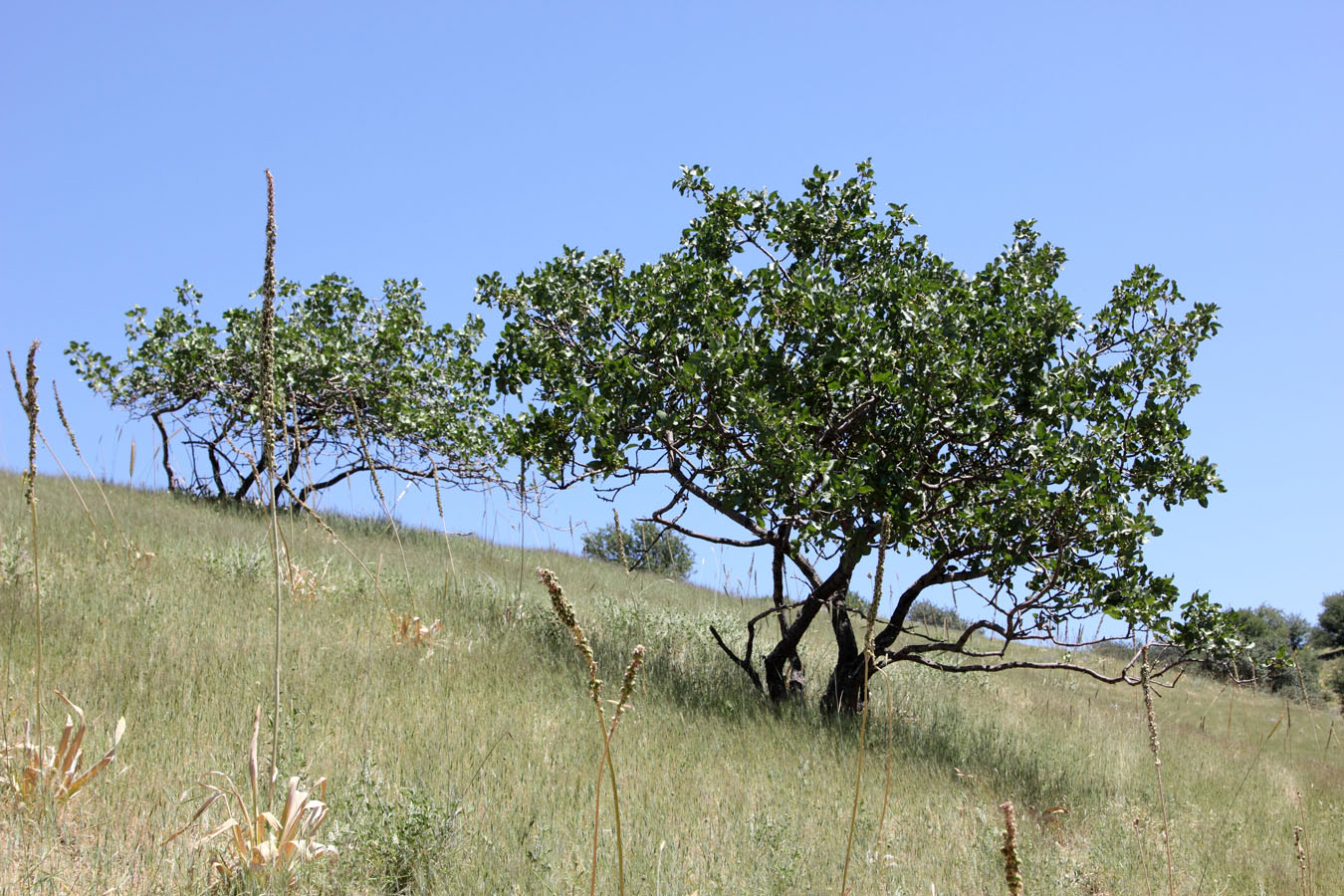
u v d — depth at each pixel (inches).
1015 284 432.8
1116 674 815.1
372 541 695.1
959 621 757.9
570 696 338.3
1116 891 255.6
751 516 395.2
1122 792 386.6
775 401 396.8
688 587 842.2
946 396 380.5
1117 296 438.6
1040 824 307.4
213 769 212.2
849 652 427.5
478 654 368.5
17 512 481.7
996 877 238.8
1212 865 306.7
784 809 251.4
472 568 634.8
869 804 285.9
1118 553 385.4
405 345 874.8
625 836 218.1
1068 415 394.9
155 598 349.1
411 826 186.7
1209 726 679.1
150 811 186.2
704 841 225.3
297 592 397.7
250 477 837.8
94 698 245.6
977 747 420.5
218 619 343.0
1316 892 303.9
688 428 413.4
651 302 436.8
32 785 180.4
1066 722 568.1
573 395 411.8
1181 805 389.7
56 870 156.3
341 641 343.3
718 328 409.1
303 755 215.9
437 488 299.7
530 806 226.1
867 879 220.4
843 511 386.6
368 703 282.2
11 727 213.5
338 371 799.7
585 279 458.9
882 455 389.4
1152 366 424.2
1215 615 393.1
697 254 472.7
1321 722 777.6
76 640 291.0
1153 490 426.6
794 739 350.9
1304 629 1496.1
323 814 177.3
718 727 339.3
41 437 183.2
